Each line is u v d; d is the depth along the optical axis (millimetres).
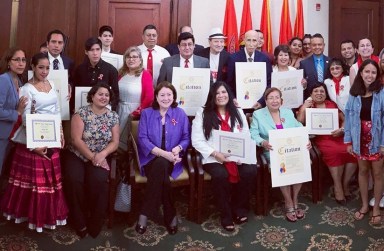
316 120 3793
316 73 4254
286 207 3457
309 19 5520
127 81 3807
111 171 3207
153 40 4211
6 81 2957
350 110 3346
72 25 5160
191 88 3734
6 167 3344
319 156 3729
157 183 3127
